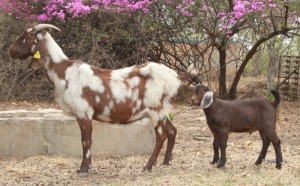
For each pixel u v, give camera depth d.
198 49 17.69
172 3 15.94
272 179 7.63
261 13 14.69
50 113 9.87
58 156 9.39
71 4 14.94
